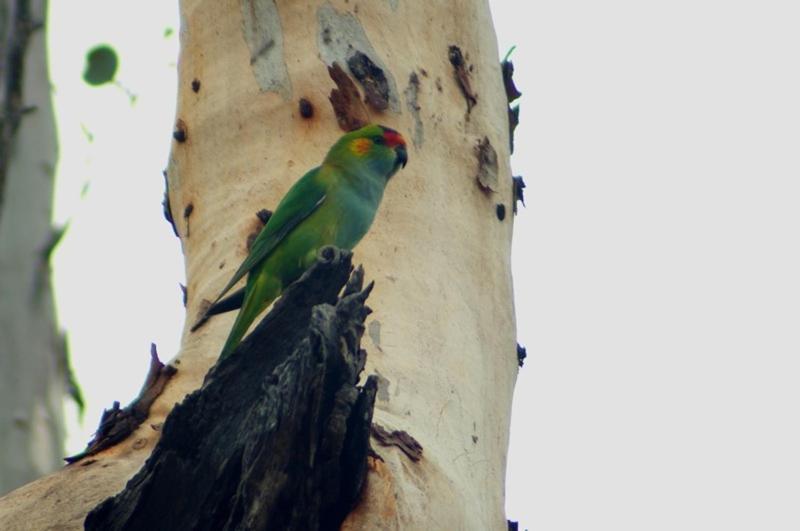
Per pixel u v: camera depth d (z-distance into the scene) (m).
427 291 11.12
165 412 10.30
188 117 12.46
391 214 11.45
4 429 8.91
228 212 11.78
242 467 8.73
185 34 12.88
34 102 9.59
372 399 8.86
